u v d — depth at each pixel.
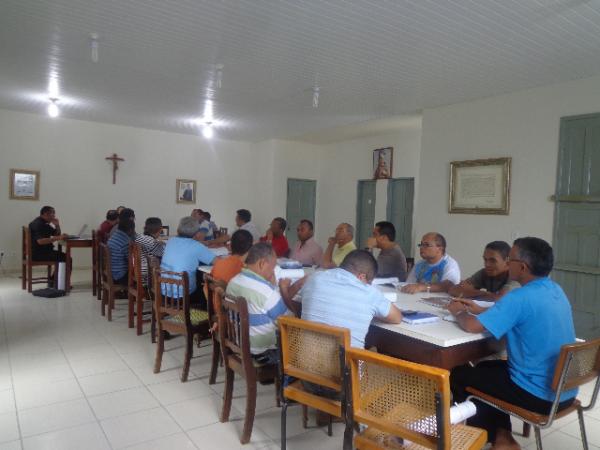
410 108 5.73
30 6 3.10
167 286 3.29
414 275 3.14
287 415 2.52
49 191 7.17
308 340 1.74
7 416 2.41
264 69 4.34
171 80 4.81
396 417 1.38
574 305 4.20
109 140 7.62
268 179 8.80
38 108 6.56
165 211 8.21
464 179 5.13
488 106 4.95
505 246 2.56
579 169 4.17
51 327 4.11
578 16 3.00
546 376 1.76
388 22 3.20
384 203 7.98
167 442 2.19
